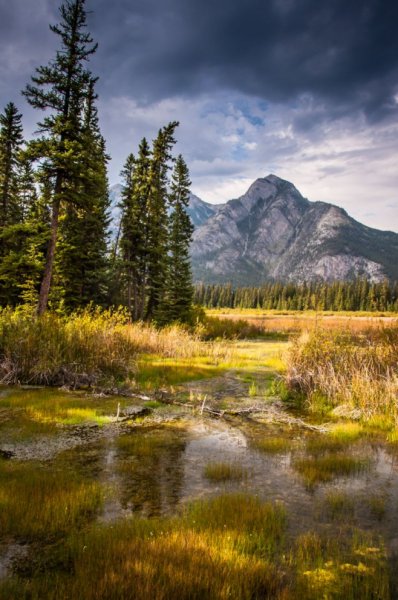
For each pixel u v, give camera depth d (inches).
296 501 215.2
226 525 178.5
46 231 886.4
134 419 370.9
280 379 532.4
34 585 138.1
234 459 279.4
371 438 334.0
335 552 165.3
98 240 1159.6
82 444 300.4
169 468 259.3
